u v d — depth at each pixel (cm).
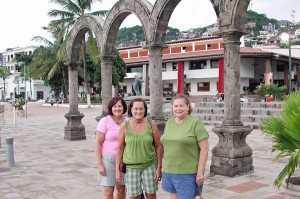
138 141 500
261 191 703
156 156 517
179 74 4859
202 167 443
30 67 5069
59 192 746
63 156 1159
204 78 4862
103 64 1320
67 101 5169
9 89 8562
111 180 543
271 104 1998
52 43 4781
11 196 722
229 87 836
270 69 4316
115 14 1216
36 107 4991
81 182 823
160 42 1026
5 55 9488
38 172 933
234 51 829
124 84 5950
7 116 3394
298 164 446
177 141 450
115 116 552
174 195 475
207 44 4888
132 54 5806
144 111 502
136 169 503
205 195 684
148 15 1036
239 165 827
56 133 1872
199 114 2189
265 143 1341
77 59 1523
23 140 1609
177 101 455
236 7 800
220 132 841
